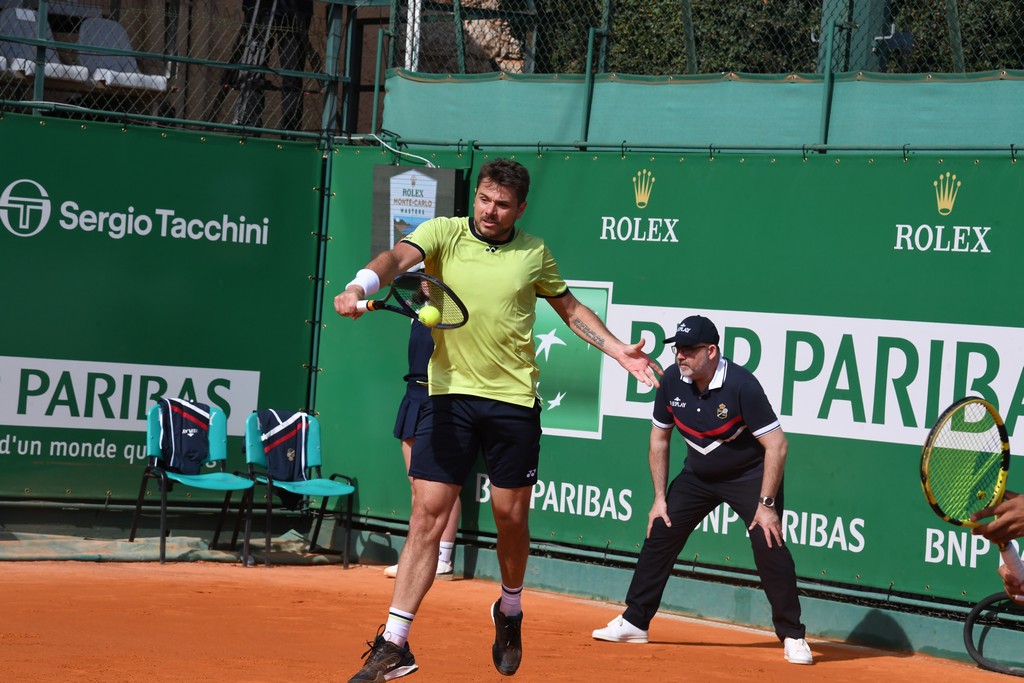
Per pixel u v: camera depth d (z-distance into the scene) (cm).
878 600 2222
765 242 2298
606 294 2441
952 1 2759
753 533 1920
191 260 2675
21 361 2562
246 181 2712
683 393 1936
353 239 2728
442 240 1284
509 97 2681
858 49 2766
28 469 2567
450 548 2539
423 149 2741
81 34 3164
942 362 2131
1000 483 1342
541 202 2517
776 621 1931
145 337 2639
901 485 2159
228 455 2691
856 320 2208
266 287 2727
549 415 2488
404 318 2661
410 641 1861
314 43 3291
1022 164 2084
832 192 2244
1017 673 1939
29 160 2567
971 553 2094
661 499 1983
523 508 1338
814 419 2236
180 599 2108
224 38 3284
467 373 1293
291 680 1507
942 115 2314
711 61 3188
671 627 2216
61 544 2541
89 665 1523
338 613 2077
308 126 3284
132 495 2634
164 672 1510
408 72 2788
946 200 2141
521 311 1296
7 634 1708
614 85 2588
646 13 3173
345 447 2712
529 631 2041
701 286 2352
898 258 2178
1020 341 2069
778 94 2453
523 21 3033
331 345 2742
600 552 2444
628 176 2431
